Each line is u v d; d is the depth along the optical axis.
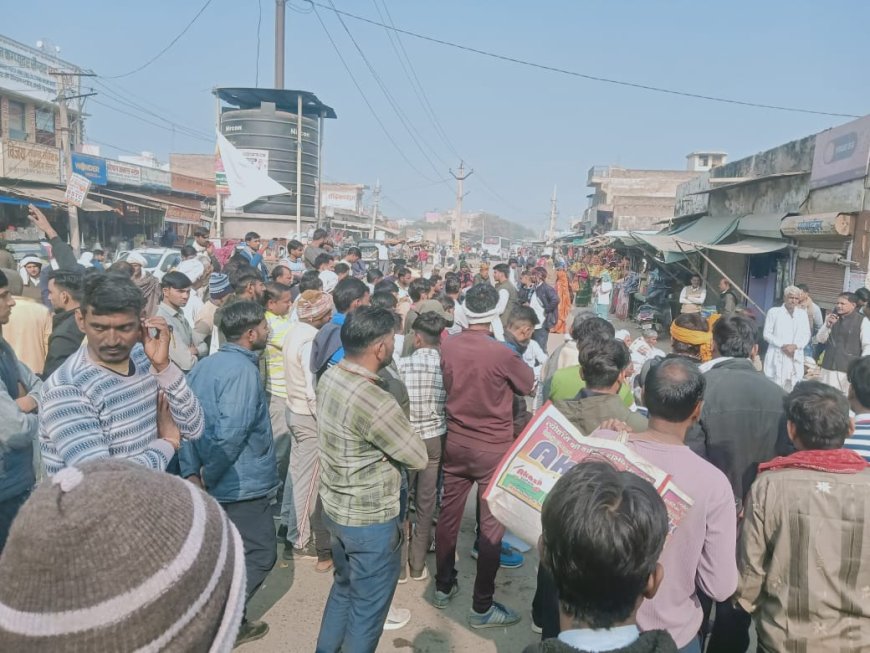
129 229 26.94
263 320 3.42
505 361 3.63
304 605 3.91
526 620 3.89
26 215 20.94
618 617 1.35
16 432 2.69
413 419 4.00
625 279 21.50
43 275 7.01
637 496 1.40
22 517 0.83
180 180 30.62
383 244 24.83
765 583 2.37
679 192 21.55
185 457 3.28
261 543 3.37
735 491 3.22
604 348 3.07
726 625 3.03
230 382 3.19
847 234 9.79
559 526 1.39
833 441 2.34
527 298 13.15
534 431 2.31
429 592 4.14
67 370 2.31
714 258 15.77
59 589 0.79
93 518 0.81
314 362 4.05
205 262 7.35
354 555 2.96
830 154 10.63
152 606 0.82
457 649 3.58
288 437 5.00
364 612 2.95
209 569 0.90
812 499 2.24
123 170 25.78
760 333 11.74
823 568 2.22
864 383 2.85
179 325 4.94
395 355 5.54
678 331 4.17
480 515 3.73
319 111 23.28
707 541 2.19
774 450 3.15
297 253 10.46
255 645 3.50
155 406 2.53
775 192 13.09
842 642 2.21
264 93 21.42
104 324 2.26
